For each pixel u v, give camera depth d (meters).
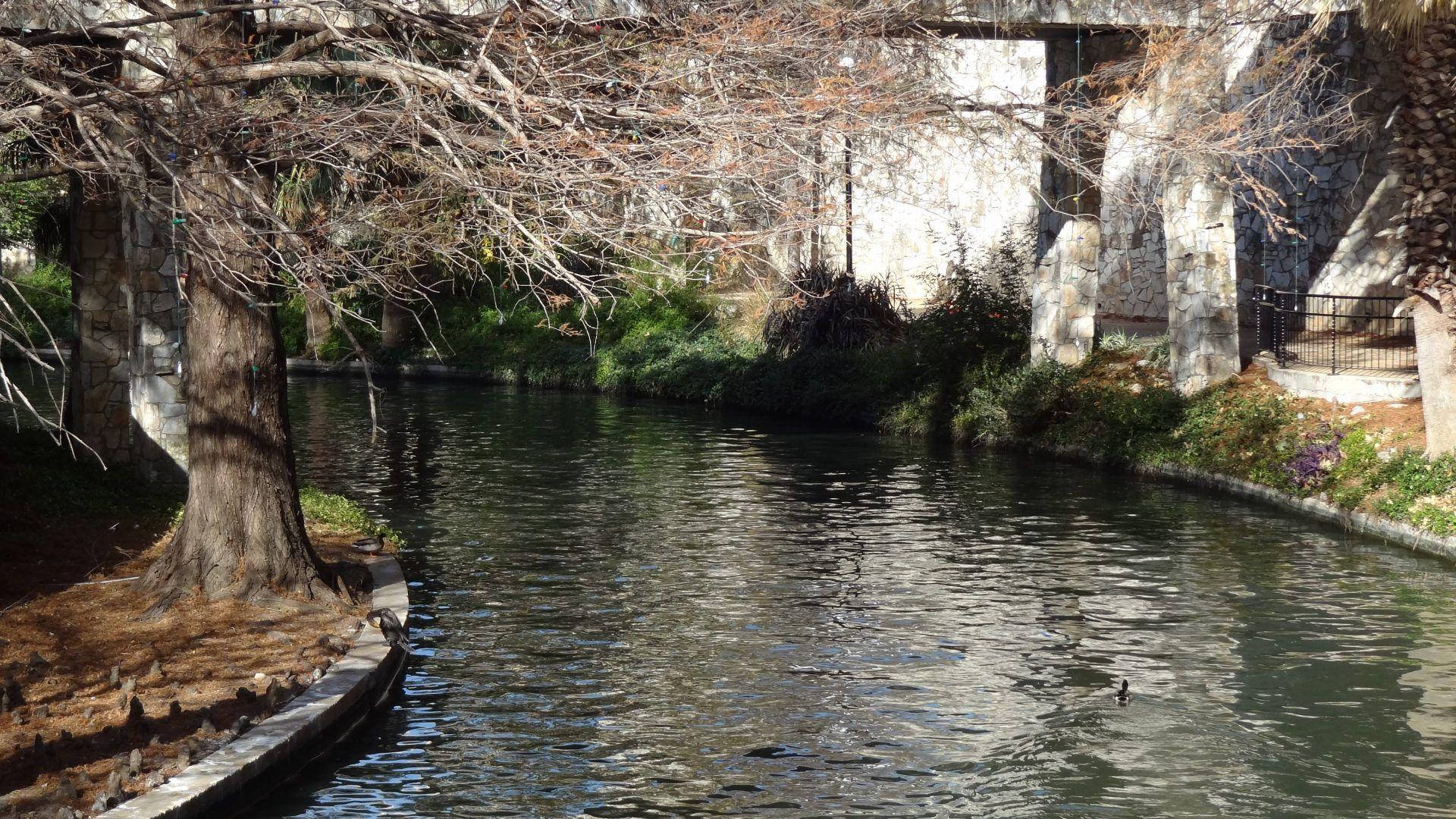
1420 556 13.93
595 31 9.31
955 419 23.28
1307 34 16.89
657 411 28.58
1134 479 18.94
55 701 8.73
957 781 8.24
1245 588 12.74
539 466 20.88
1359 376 18.03
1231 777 8.30
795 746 8.81
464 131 9.34
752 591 12.84
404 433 24.92
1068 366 22.73
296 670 9.42
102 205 16.36
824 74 9.52
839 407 26.20
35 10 10.91
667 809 7.81
